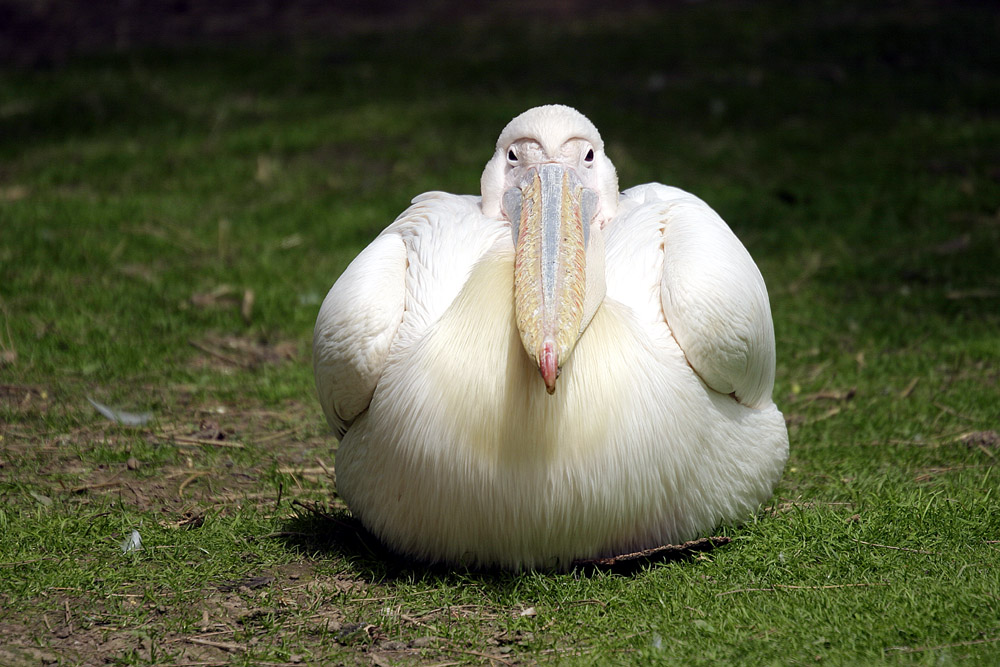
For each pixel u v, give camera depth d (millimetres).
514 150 8422
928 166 19062
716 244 7918
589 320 7125
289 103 24203
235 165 20141
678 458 7375
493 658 6457
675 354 7598
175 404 11156
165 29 31078
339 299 7867
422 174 19406
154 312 13680
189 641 6707
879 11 29188
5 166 20172
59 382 11539
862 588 6988
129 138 21891
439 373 7164
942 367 11953
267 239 16578
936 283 14562
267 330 13328
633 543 7559
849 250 15828
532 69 26203
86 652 6574
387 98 24312
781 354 12570
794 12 29812
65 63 27328
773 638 6422
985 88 23250
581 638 6633
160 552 7875
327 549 8039
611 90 24281
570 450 7020
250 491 9164
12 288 14156
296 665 6422
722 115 22500
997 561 7297
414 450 7246
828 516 8062
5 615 6977
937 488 8641
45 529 8094
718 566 7398
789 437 10297
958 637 6328
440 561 7637
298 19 32312
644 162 19750
